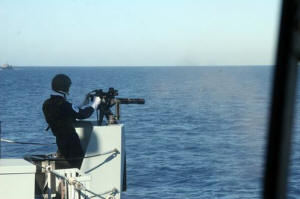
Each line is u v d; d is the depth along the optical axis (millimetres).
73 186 5090
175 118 49500
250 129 39094
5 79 144750
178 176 21297
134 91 90125
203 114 53406
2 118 45500
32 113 50625
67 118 6000
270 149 2488
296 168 19281
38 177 5766
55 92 6074
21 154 24406
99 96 6285
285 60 2199
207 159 25922
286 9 2148
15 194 4871
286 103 2236
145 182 20000
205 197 17359
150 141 33469
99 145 6105
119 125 6211
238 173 21438
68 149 5965
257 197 17094
